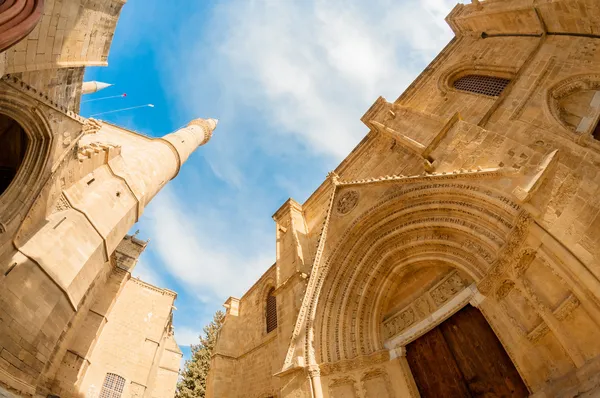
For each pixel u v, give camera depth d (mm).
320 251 13031
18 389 10148
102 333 25453
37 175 11211
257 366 16766
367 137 16297
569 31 10703
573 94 9492
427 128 12773
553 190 7387
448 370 9375
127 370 25328
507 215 7816
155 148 23828
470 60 14789
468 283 9617
